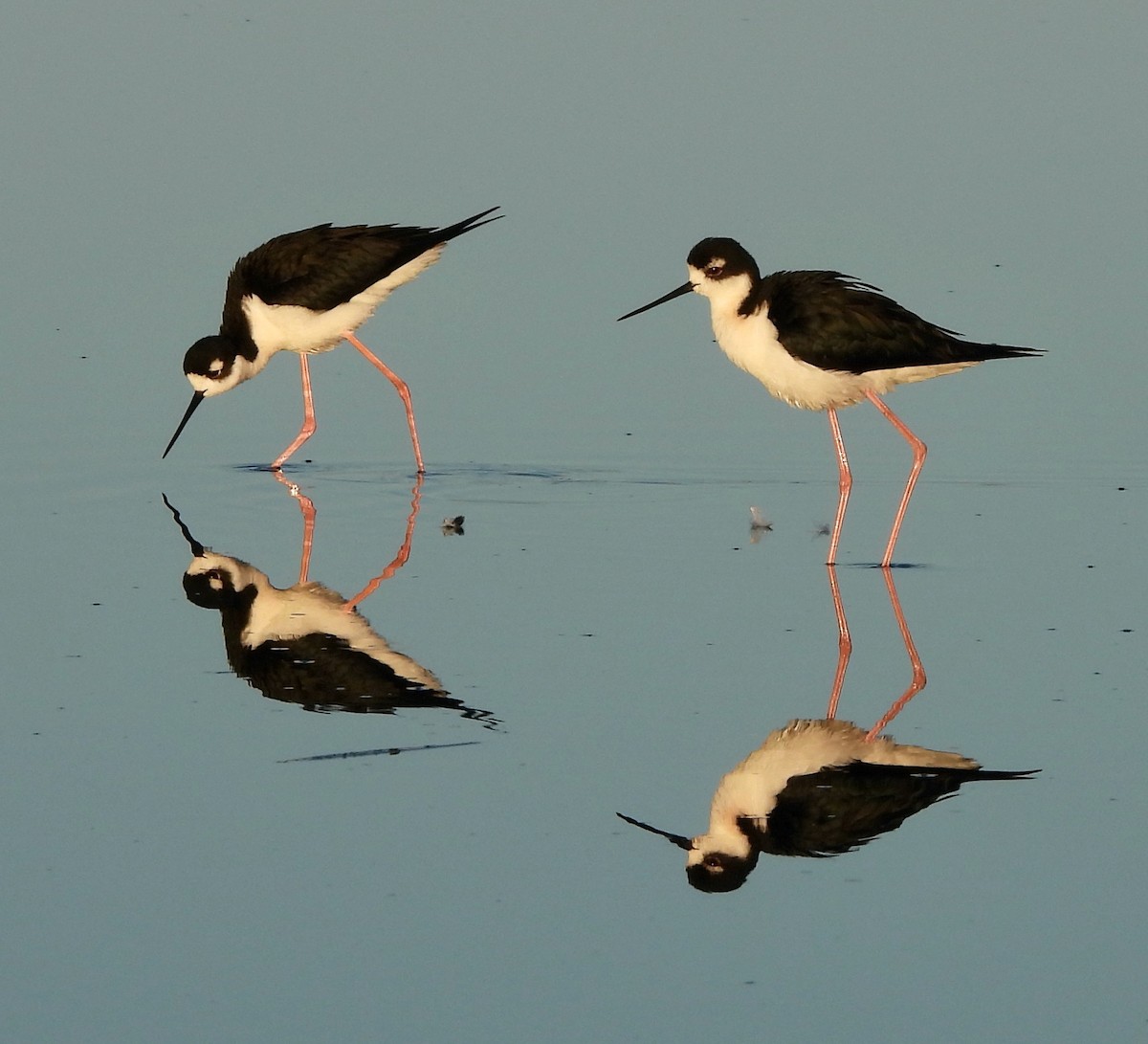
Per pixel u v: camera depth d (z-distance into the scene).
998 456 15.41
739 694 10.28
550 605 11.91
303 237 15.88
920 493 14.64
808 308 12.73
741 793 8.96
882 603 11.93
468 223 16.33
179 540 13.35
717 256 12.99
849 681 10.47
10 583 12.30
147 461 15.29
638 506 14.39
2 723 9.82
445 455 15.77
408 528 13.77
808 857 8.34
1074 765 9.27
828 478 15.12
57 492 14.43
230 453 15.80
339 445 16.16
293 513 14.12
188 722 9.88
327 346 15.97
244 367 15.73
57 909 7.79
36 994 7.12
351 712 10.03
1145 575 12.42
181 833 8.51
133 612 11.71
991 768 9.25
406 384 15.81
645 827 8.62
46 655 10.89
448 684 10.45
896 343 12.62
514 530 13.75
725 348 13.27
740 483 14.98
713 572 12.66
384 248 15.88
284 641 11.18
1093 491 14.55
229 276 15.84
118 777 9.13
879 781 9.12
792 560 12.96
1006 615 11.62
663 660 10.83
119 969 7.31
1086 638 11.15
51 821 8.63
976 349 12.59
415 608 11.85
